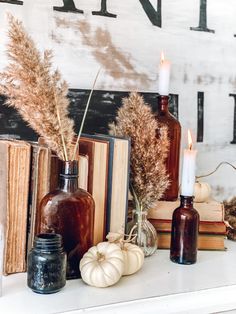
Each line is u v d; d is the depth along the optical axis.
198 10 1.43
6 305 0.84
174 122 1.22
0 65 1.15
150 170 1.10
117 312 0.86
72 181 0.98
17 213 0.99
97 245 0.98
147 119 1.12
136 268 1.01
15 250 0.99
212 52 1.47
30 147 0.99
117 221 1.09
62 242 0.95
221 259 1.14
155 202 1.14
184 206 1.11
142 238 1.12
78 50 1.26
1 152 0.99
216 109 1.50
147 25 1.36
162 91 1.21
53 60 1.23
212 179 1.51
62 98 0.98
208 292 0.95
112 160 1.07
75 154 1.00
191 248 1.09
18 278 0.97
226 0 1.48
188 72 1.44
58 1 1.22
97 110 1.30
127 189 1.10
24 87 0.93
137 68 1.35
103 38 1.29
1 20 1.15
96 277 0.92
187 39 1.42
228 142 1.52
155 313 0.90
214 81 1.48
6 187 0.97
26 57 0.92
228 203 1.45
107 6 1.29
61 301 0.86
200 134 1.47
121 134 1.14
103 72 1.30
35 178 1.00
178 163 1.24
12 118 1.19
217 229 1.21
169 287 0.95
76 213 0.98
